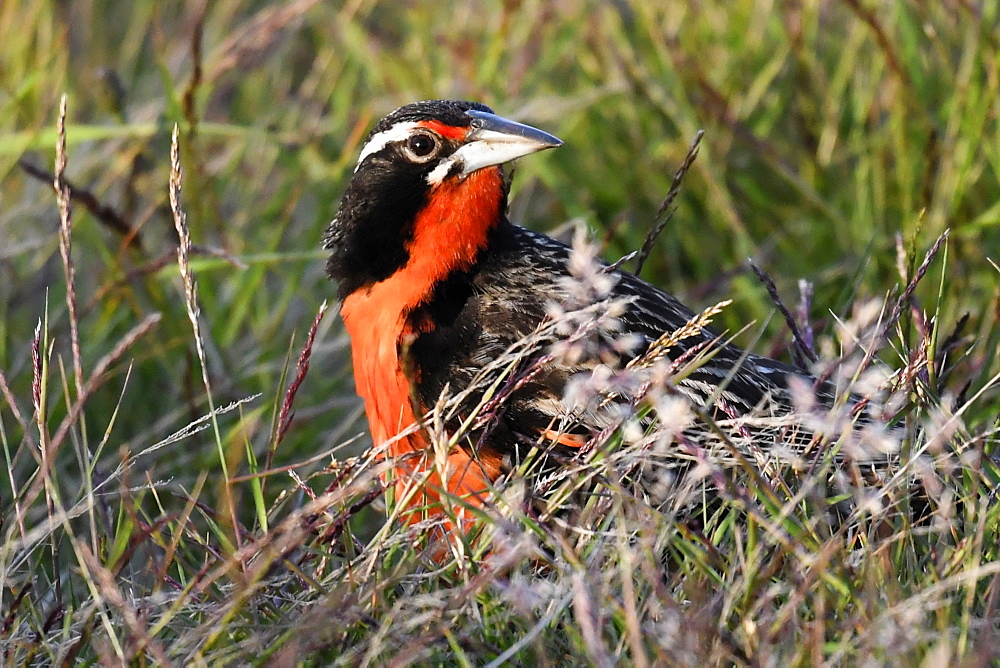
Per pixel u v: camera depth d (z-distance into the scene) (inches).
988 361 361.7
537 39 550.0
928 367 321.4
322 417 440.8
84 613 284.7
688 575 272.2
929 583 267.7
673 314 367.9
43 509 367.2
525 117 514.6
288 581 290.7
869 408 323.6
